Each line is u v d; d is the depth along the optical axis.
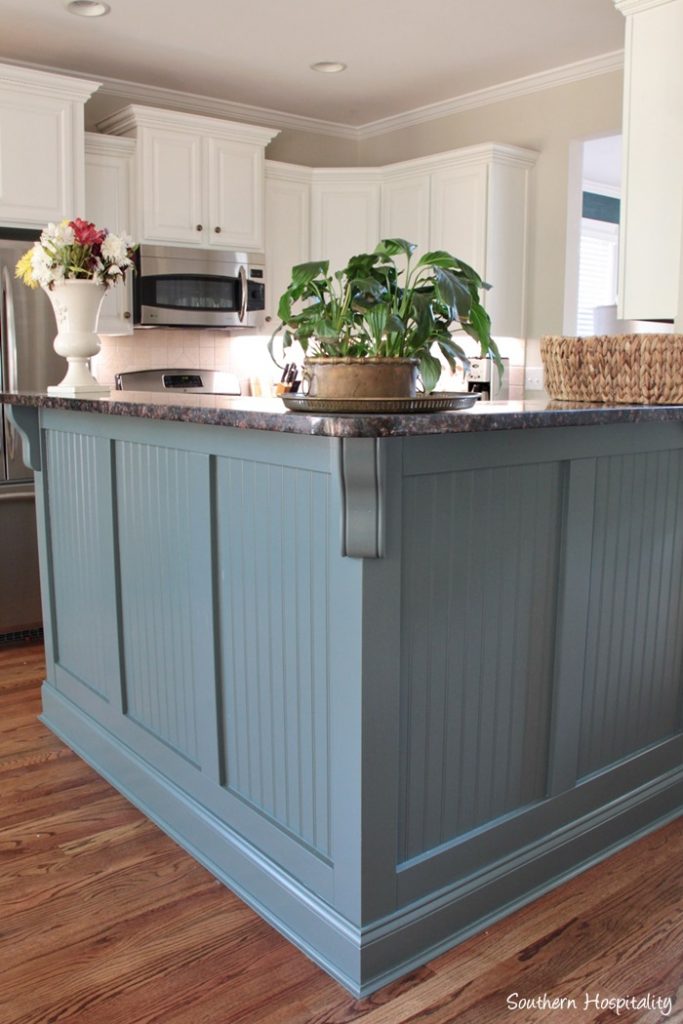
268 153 5.23
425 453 1.57
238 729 1.94
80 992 1.63
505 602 1.79
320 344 1.64
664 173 2.92
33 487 3.82
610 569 2.01
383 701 1.58
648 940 1.77
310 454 1.60
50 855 2.10
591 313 7.28
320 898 1.71
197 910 1.88
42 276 2.53
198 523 1.97
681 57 2.84
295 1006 1.59
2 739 2.80
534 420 1.55
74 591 2.66
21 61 4.27
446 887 1.75
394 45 4.08
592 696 2.03
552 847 1.96
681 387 2.12
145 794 2.31
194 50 4.13
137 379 4.68
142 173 4.29
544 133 4.59
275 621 1.77
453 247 4.63
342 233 5.02
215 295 4.61
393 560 1.55
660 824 2.24
